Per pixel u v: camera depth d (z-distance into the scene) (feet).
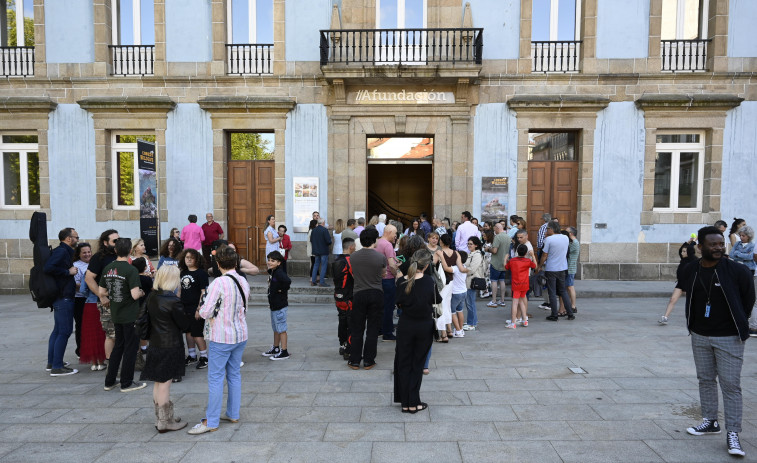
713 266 12.90
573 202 40.27
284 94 39.93
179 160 40.19
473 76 37.60
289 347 23.00
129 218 40.75
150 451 12.65
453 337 24.17
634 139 38.86
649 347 22.13
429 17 39.45
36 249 19.15
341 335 21.21
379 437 13.30
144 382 18.16
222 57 39.88
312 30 39.73
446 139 39.73
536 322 27.48
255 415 14.90
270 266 21.02
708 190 38.93
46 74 40.45
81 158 40.57
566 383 17.46
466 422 14.21
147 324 14.16
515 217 34.58
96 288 18.39
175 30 39.93
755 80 38.17
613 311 30.30
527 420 14.32
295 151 40.01
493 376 18.28
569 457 12.10
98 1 39.86
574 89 38.99
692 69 39.60
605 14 38.68
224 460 12.14
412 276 14.92
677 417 14.44
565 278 28.02
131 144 41.52
